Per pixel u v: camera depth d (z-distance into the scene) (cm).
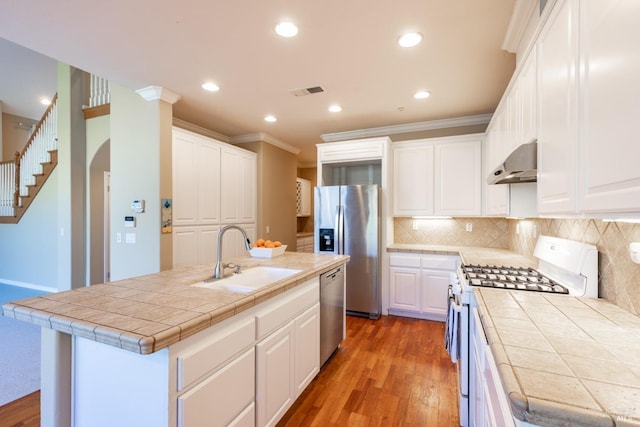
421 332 334
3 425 187
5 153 674
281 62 249
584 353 91
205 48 228
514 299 150
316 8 183
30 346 295
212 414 126
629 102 74
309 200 734
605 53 85
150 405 112
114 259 323
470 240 396
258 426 156
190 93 313
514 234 339
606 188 84
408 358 273
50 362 129
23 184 537
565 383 75
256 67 258
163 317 119
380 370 252
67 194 425
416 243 423
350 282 390
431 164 387
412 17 192
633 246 121
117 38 215
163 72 267
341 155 415
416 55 239
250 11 186
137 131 310
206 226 373
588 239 166
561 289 164
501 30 206
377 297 379
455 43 221
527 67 171
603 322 117
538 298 152
